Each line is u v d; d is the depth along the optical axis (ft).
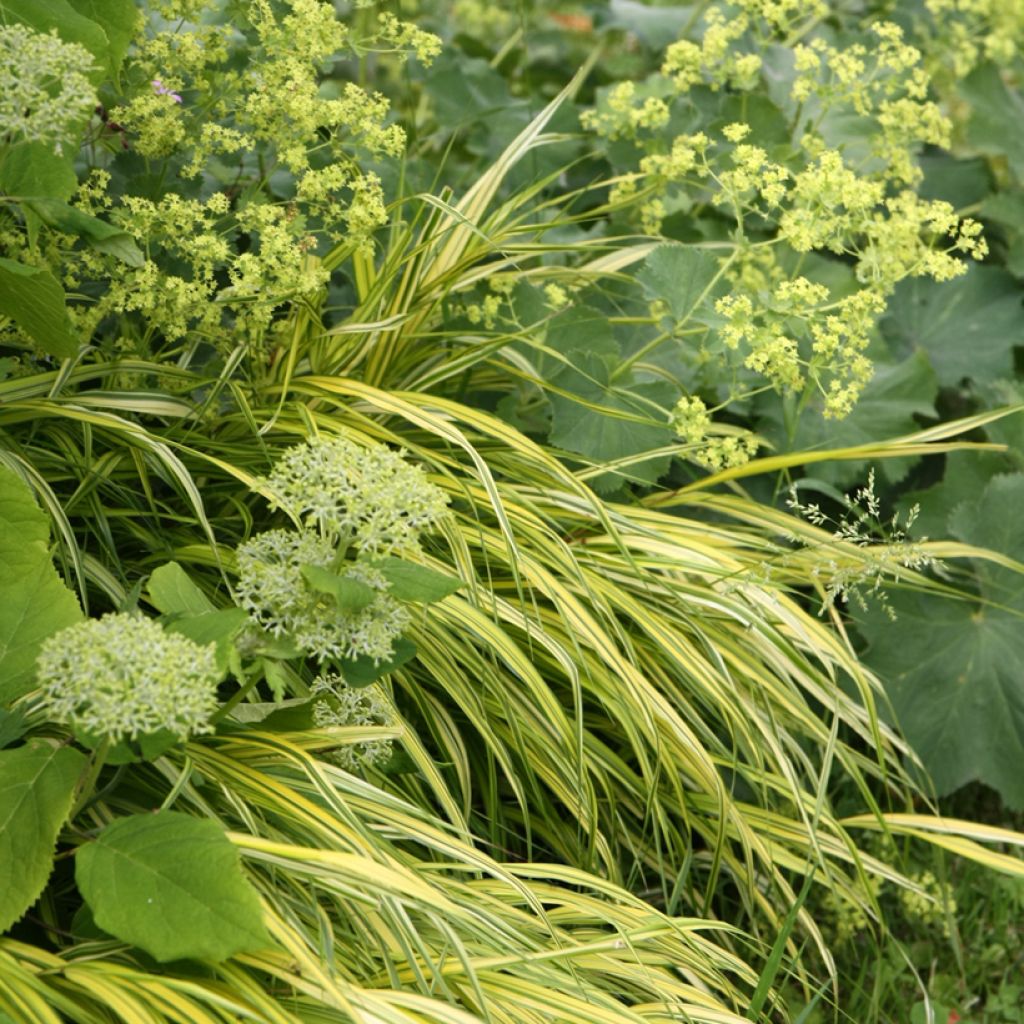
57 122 3.67
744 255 4.81
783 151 5.17
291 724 3.81
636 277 4.70
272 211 4.25
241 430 4.49
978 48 6.95
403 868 3.66
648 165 4.91
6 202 3.87
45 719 3.65
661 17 6.68
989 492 5.23
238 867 3.34
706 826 4.52
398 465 3.57
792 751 4.58
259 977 3.69
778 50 5.96
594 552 4.49
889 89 5.08
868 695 4.39
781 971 4.64
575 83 5.01
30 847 3.44
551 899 4.00
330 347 4.67
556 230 5.53
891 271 4.69
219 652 3.45
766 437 5.36
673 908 4.22
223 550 4.29
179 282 4.16
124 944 3.56
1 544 3.82
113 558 4.21
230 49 4.79
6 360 4.32
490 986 3.76
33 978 3.40
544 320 4.72
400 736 3.95
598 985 4.04
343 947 3.80
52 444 4.43
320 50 4.38
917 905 4.84
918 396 5.47
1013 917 5.00
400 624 3.60
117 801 3.87
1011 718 5.10
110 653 3.35
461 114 6.21
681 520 4.64
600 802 4.57
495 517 4.51
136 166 4.50
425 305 4.72
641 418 4.53
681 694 4.52
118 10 4.11
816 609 5.20
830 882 4.28
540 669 4.51
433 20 7.32
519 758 4.46
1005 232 6.55
